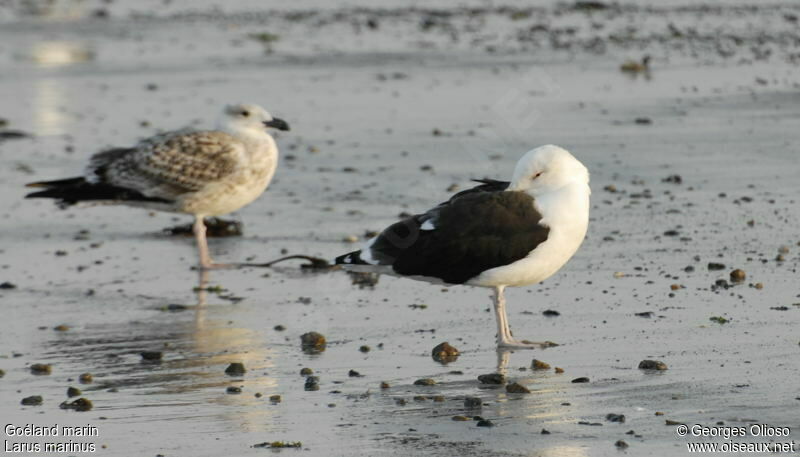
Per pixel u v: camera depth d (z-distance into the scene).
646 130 22.08
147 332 12.42
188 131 16.36
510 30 36.84
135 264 15.45
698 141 21.03
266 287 14.15
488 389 10.14
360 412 9.64
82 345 12.01
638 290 13.05
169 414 9.77
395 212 17.44
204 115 24.91
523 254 11.23
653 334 11.49
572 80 27.78
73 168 20.70
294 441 8.99
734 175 18.56
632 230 15.70
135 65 31.61
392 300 13.30
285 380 10.62
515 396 9.90
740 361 10.54
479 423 9.22
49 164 21.08
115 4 44.53
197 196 15.85
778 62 29.70
